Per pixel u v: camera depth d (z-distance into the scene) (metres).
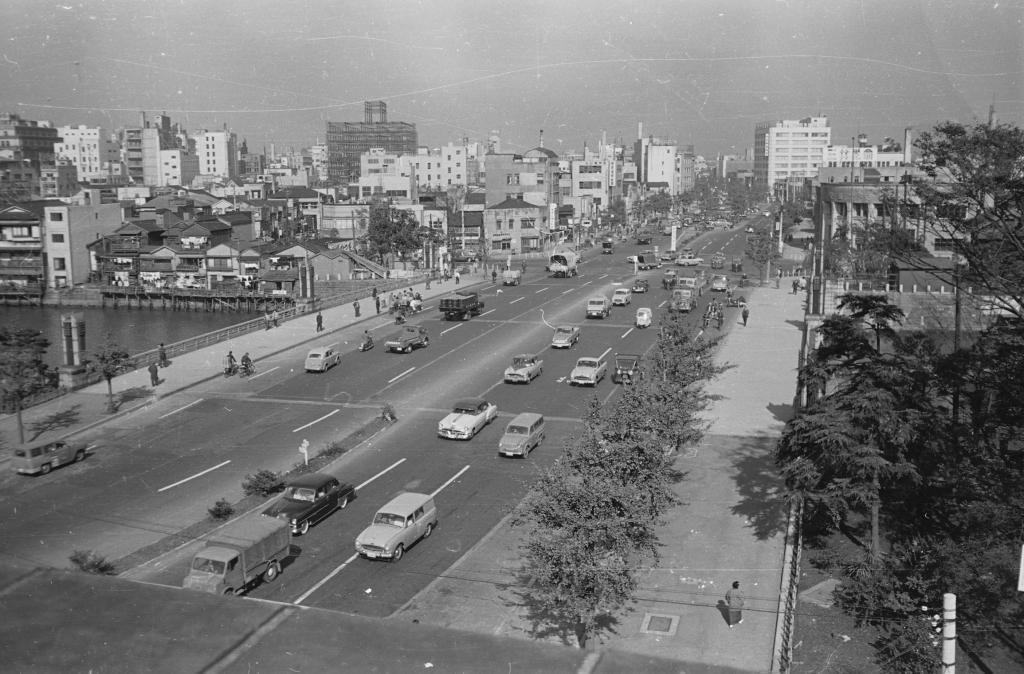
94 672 3.16
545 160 172.88
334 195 195.25
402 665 3.19
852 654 21.17
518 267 123.00
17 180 177.38
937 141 23.59
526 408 47.78
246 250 113.06
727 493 32.91
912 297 37.53
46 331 95.50
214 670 3.16
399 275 113.75
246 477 37.25
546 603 24.77
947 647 14.90
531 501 24.97
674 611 23.77
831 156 187.75
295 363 59.72
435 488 35.56
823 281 55.69
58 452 38.66
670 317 53.06
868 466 24.97
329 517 32.56
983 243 24.64
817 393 35.88
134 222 116.69
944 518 28.62
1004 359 27.52
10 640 3.36
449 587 26.38
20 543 30.48
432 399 50.09
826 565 26.30
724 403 46.09
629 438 26.77
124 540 30.78
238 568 25.66
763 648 21.61
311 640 3.36
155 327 98.00
